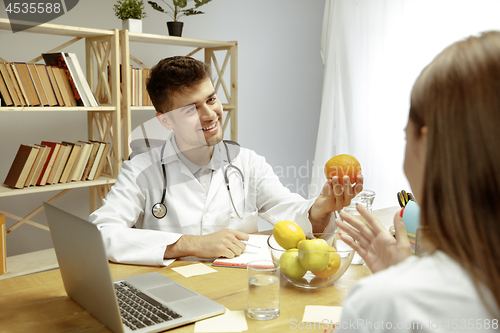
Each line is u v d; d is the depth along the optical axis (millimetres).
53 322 777
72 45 2584
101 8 2648
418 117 457
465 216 403
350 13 3049
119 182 1380
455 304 395
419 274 416
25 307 844
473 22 2543
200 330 738
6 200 2459
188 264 1098
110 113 2375
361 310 418
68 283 859
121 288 911
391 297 402
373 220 688
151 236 1144
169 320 754
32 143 2506
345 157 1146
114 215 1279
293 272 895
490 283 396
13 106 2031
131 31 2375
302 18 3646
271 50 3486
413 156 479
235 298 876
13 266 2055
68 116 2621
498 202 395
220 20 3178
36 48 2463
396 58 2883
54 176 2182
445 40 2668
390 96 2936
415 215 863
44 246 2605
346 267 903
